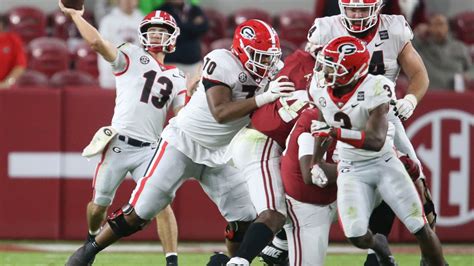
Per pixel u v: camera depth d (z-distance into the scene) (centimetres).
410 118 3797
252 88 2458
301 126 2381
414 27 4497
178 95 2909
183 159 2605
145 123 2884
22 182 3738
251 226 2380
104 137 2862
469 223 3847
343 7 2498
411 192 2362
